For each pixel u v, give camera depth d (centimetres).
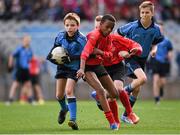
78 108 5100
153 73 6078
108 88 3238
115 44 3312
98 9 7694
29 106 5794
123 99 3475
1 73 7219
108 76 3212
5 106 5844
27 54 6488
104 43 3153
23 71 6475
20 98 7138
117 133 2938
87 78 3164
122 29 3719
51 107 5553
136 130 3123
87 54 3056
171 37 7406
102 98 3152
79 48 3266
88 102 6306
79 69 3108
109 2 7962
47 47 7275
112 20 3091
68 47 3275
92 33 3106
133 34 3703
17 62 6481
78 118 4059
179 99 7219
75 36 3275
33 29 7350
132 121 3494
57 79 3403
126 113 3566
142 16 3662
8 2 7862
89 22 7388
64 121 3775
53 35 7294
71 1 7900
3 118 4181
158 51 6050
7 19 7762
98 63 3184
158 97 6056
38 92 6600
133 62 3697
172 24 7500
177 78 7250
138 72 3653
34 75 6556
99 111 4734
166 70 6109
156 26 3709
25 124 3666
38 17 7819
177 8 8094
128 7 7994
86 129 3244
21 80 6519
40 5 7894
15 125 3594
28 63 6488
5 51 7269
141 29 3691
